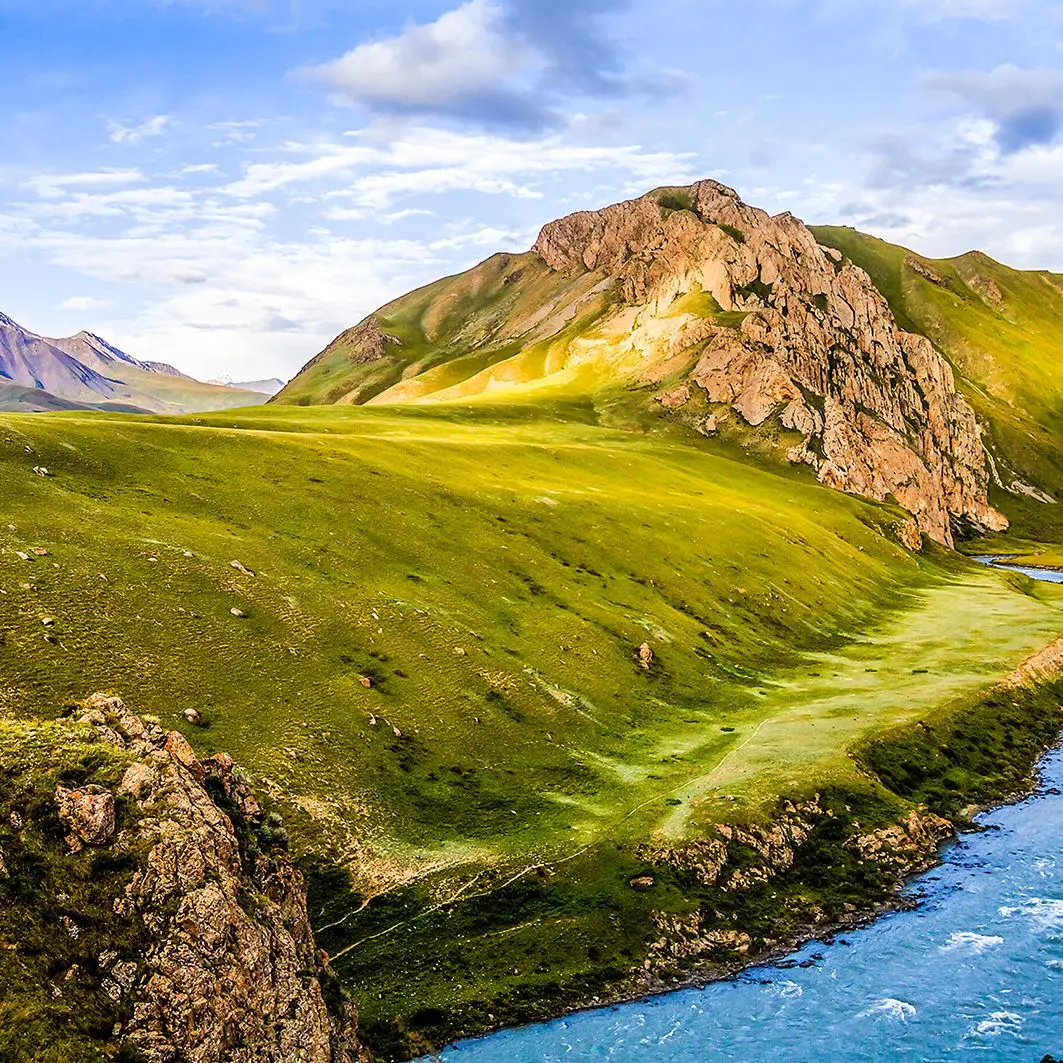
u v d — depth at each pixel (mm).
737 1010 48406
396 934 51562
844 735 79688
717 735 80500
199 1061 28188
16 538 69250
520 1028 46906
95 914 29719
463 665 78438
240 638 69062
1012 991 49094
